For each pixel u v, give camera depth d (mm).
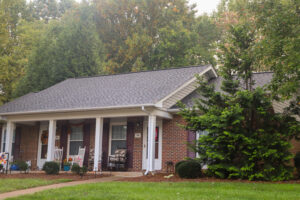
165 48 34688
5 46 30281
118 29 39094
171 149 16766
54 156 18172
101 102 17125
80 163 16406
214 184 11461
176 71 20078
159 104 15781
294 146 14906
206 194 9641
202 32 37656
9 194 10875
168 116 16719
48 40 29797
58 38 29562
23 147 21578
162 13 38719
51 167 16391
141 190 10516
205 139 13297
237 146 13172
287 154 12797
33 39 33281
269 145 12719
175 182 12328
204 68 19266
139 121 17969
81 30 29750
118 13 38562
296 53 11727
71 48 28984
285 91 12336
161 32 36594
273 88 12836
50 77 28312
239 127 13016
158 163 16984
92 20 36125
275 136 12656
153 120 15664
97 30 38938
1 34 27625
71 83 22844
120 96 17438
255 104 13023
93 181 13594
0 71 28844
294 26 12430
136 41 35750
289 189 10328
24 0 38531
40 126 21344
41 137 21141
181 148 16500
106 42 39312
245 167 12586
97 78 22750
